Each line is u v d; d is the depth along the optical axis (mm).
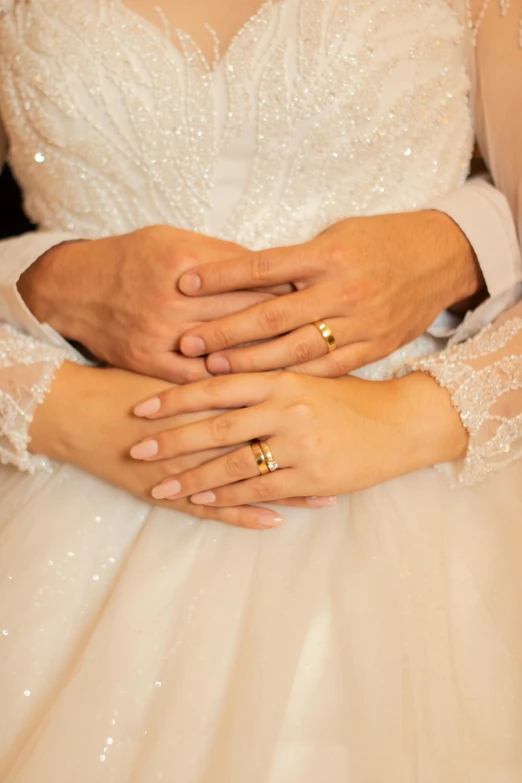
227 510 650
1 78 714
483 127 746
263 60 680
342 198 715
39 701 614
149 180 707
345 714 588
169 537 658
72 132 701
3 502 691
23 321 703
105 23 685
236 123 687
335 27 679
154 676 604
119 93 687
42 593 639
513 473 697
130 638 607
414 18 705
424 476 682
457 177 751
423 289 687
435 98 719
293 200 712
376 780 564
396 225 684
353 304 644
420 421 655
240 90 682
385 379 725
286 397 630
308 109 682
